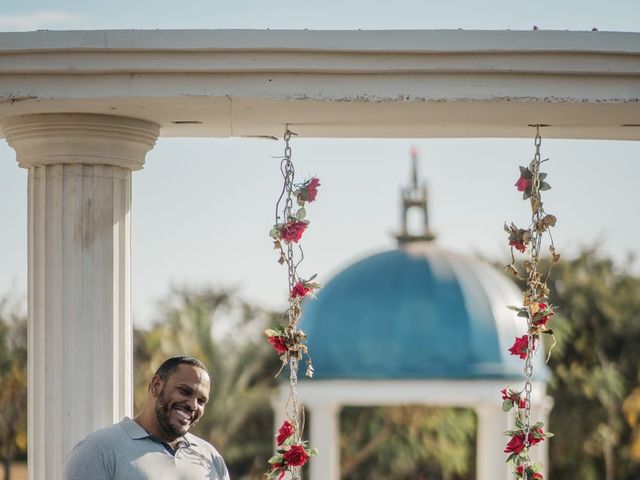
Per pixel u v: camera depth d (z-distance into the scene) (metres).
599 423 31.83
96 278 8.74
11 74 8.12
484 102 8.18
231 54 8.07
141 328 34.53
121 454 7.79
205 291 36.19
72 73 8.10
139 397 30.39
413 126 9.00
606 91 8.20
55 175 8.75
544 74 8.15
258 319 36.12
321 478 23.86
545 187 8.97
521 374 23.84
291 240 8.78
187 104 8.30
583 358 32.50
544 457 24.70
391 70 8.08
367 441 32.16
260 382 33.84
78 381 8.68
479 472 23.67
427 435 31.94
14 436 23.61
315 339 24.30
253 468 33.03
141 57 8.07
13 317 23.58
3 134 9.09
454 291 24.33
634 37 8.10
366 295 24.41
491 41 8.05
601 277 33.59
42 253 8.79
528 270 8.92
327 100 8.15
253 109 8.42
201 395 7.91
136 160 8.92
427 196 25.89
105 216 8.79
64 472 7.81
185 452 8.01
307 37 8.03
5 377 23.50
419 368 23.73
